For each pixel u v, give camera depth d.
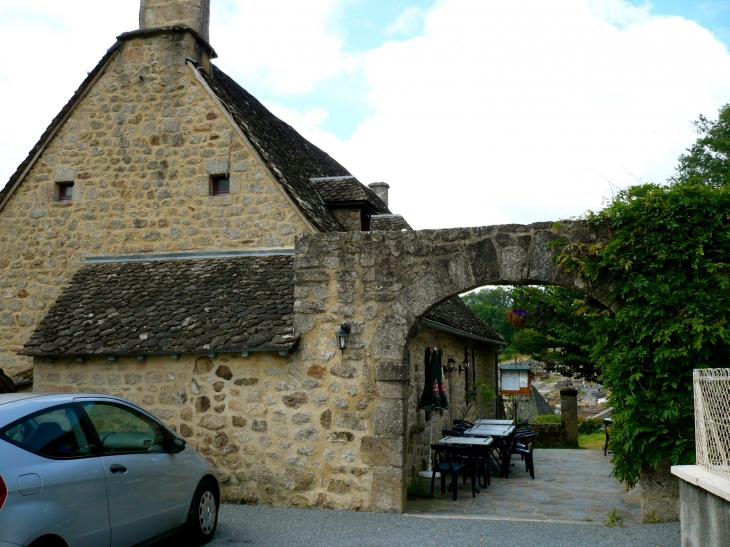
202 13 12.98
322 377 8.60
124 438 5.75
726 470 5.21
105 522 5.19
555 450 17.22
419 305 8.24
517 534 6.95
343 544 6.53
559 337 20.56
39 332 10.40
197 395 9.20
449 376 14.77
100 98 12.74
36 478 4.64
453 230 8.23
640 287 7.30
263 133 13.16
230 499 8.79
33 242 12.66
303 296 8.77
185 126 12.26
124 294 11.09
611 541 6.54
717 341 7.09
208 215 11.93
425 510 8.84
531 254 7.90
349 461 8.36
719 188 7.38
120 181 12.44
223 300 10.26
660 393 7.19
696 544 5.36
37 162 12.89
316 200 12.69
